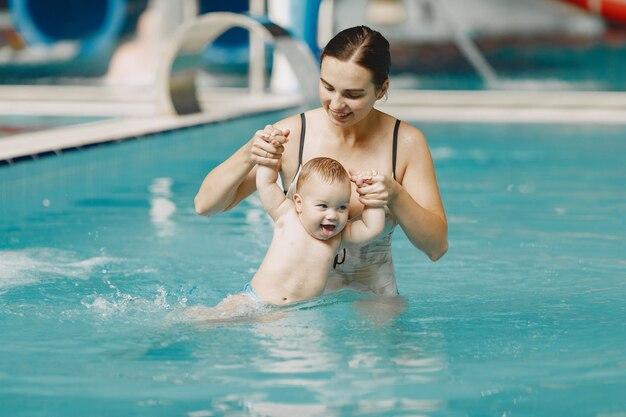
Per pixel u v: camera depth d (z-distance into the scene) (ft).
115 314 12.21
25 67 70.49
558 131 38.01
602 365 10.12
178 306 12.77
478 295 13.58
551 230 19.35
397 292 13.19
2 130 33.01
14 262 15.78
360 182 11.44
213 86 71.92
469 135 37.06
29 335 11.21
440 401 8.99
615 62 77.97
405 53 81.10
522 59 78.95
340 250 12.44
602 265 15.88
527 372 9.86
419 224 11.73
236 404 8.85
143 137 29.89
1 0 74.18
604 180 26.40
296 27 45.57
